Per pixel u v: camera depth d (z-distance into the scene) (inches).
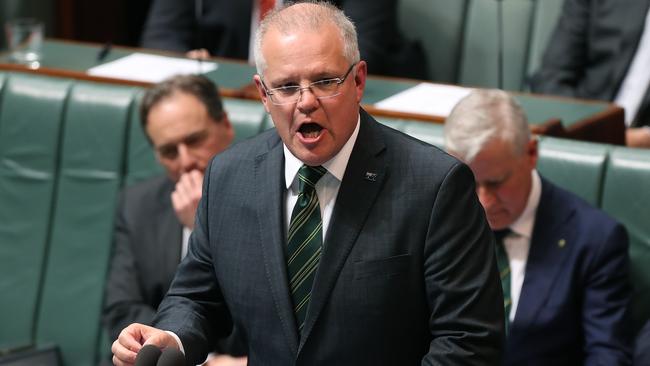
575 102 448.8
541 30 549.0
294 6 221.8
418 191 228.4
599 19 524.1
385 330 227.6
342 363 229.3
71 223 442.0
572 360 338.3
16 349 429.7
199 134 375.2
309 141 219.1
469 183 230.7
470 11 559.5
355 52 220.4
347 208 230.4
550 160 369.1
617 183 359.6
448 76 566.6
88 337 435.5
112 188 438.3
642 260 354.9
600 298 330.3
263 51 218.5
